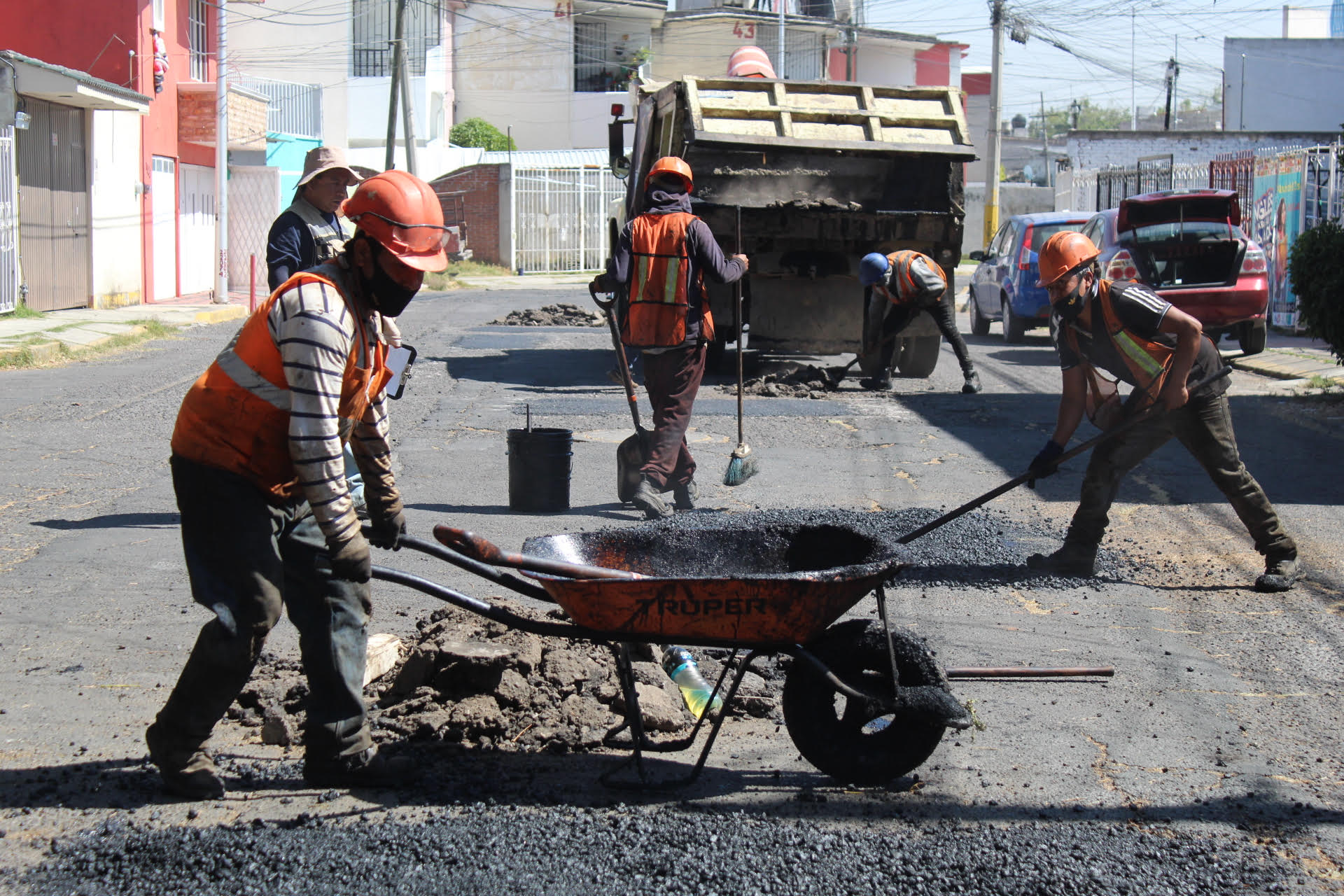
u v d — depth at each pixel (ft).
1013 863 10.78
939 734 12.17
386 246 10.84
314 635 11.94
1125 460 20.06
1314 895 10.39
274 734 13.34
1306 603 19.21
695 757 13.23
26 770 12.46
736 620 11.61
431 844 10.91
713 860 10.73
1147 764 13.10
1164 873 10.67
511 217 126.72
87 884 10.27
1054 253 18.85
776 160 43.27
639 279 23.44
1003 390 43.70
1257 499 19.92
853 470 29.53
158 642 16.67
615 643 12.01
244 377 10.88
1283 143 123.65
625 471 24.73
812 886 10.37
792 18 162.71
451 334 62.59
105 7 74.28
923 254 42.24
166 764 11.75
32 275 64.59
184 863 10.54
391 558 21.25
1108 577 20.57
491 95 156.76
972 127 218.38
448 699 14.08
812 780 12.64
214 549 11.14
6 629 17.02
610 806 11.84
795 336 43.83
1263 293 49.85
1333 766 13.12
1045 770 12.92
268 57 129.80
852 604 11.84
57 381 43.80
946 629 17.66
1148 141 126.41
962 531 23.12
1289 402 41.47
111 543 21.76
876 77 183.01
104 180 72.08
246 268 92.12
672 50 163.53
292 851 10.75
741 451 24.70
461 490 26.68
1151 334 18.66
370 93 134.51
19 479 27.04
